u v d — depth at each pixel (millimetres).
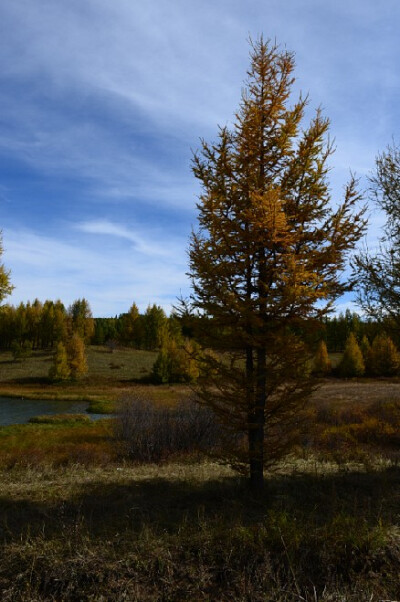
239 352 8164
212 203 7836
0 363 70688
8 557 5086
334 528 5359
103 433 22938
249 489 7770
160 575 4824
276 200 7055
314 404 26047
